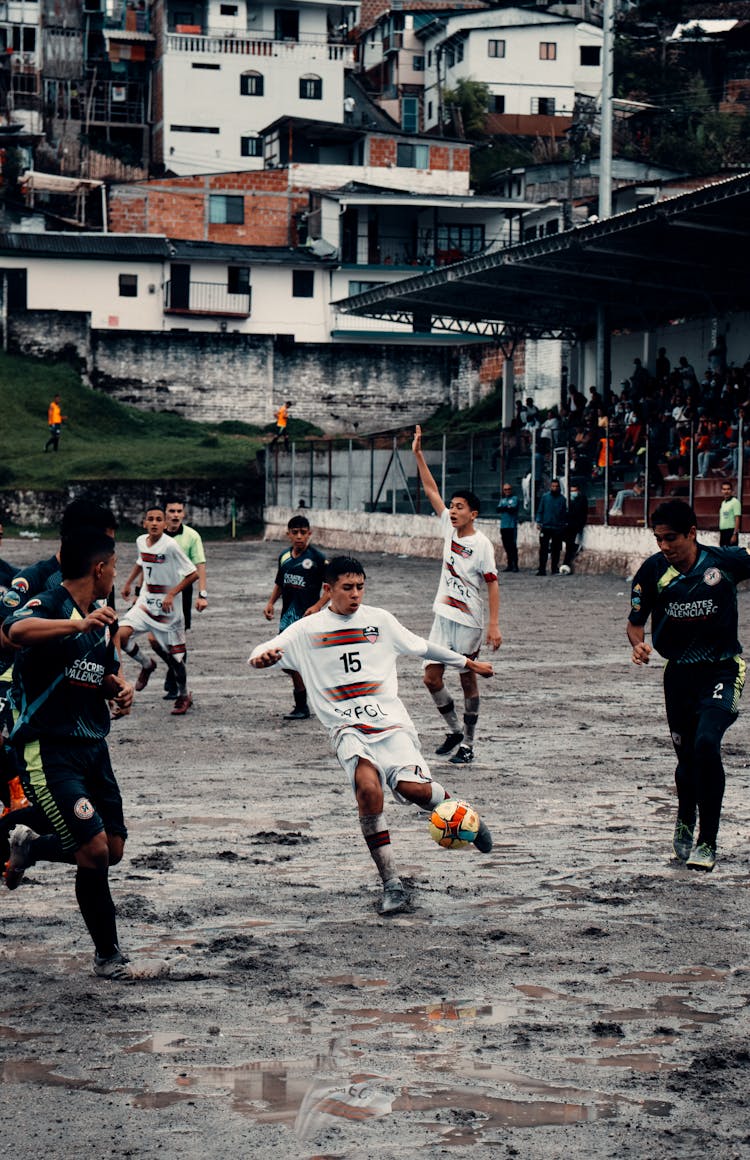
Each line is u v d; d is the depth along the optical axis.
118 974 5.86
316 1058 4.96
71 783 5.83
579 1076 4.78
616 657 18.52
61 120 86.19
